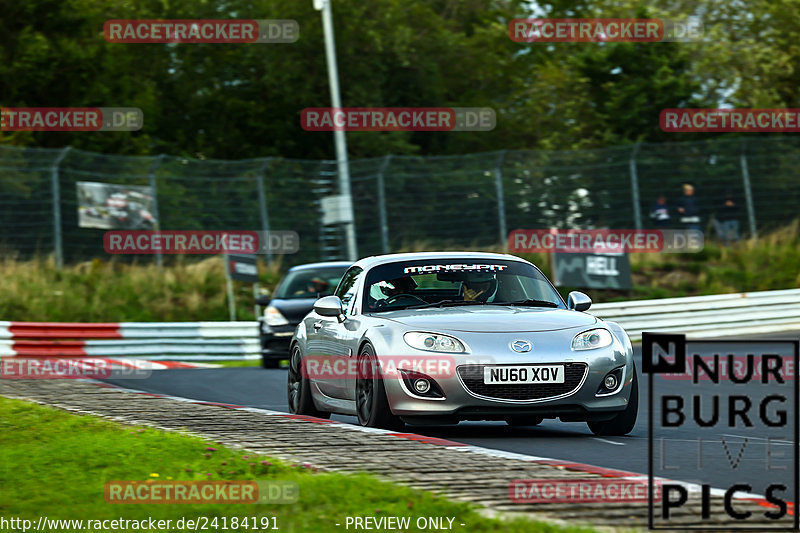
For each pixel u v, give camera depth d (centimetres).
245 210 9975
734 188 10781
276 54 13688
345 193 9588
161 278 9669
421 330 3250
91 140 12025
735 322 8750
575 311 3534
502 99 15175
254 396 4850
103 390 4381
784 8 15088
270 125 14088
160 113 13762
